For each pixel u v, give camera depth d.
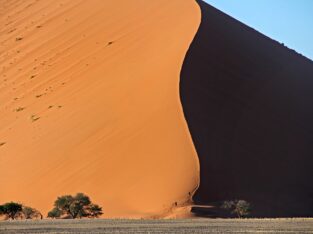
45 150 69.44
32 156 69.75
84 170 62.91
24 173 67.56
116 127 66.19
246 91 72.00
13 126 78.38
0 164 71.25
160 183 57.22
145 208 55.31
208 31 77.19
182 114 62.84
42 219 55.66
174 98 64.88
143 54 77.88
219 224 42.91
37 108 79.50
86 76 80.31
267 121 69.69
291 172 65.25
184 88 66.06
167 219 50.69
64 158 66.31
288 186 63.12
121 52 81.00
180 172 57.59
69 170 64.06
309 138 72.00
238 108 68.31
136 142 62.47
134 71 74.81
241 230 37.25
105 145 64.56
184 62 69.19
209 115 64.69
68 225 43.50
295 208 60.00
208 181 57.38
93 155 64.19
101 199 58.25
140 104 67.50
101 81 76.88
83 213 56.59
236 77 72.75
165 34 79.75
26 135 74.62
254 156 63.88
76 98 76.56
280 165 65.25
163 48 76.25
